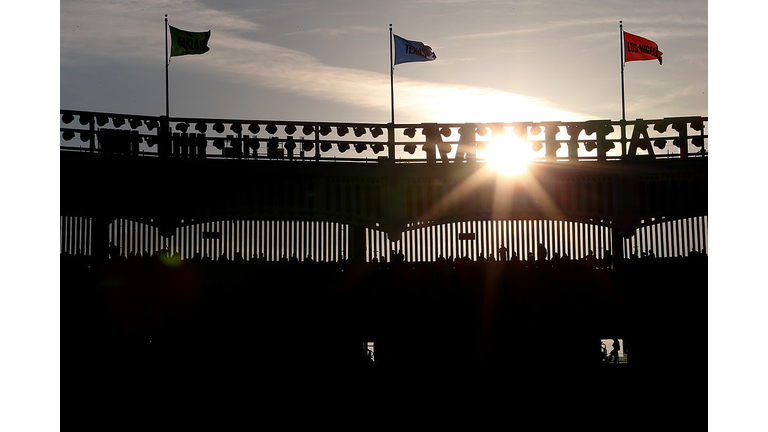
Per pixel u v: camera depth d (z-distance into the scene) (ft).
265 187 133.59
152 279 126.41
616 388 125.18
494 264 130.93
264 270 128.67
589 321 128.77
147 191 131.23
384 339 128.26
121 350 122.11
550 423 122.83
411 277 130.11
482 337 128.26
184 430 118.73
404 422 123.24
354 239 134.92
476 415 123.75
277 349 125.90
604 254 133.59
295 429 121.90
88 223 128.88
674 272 129.39
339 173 134.92
